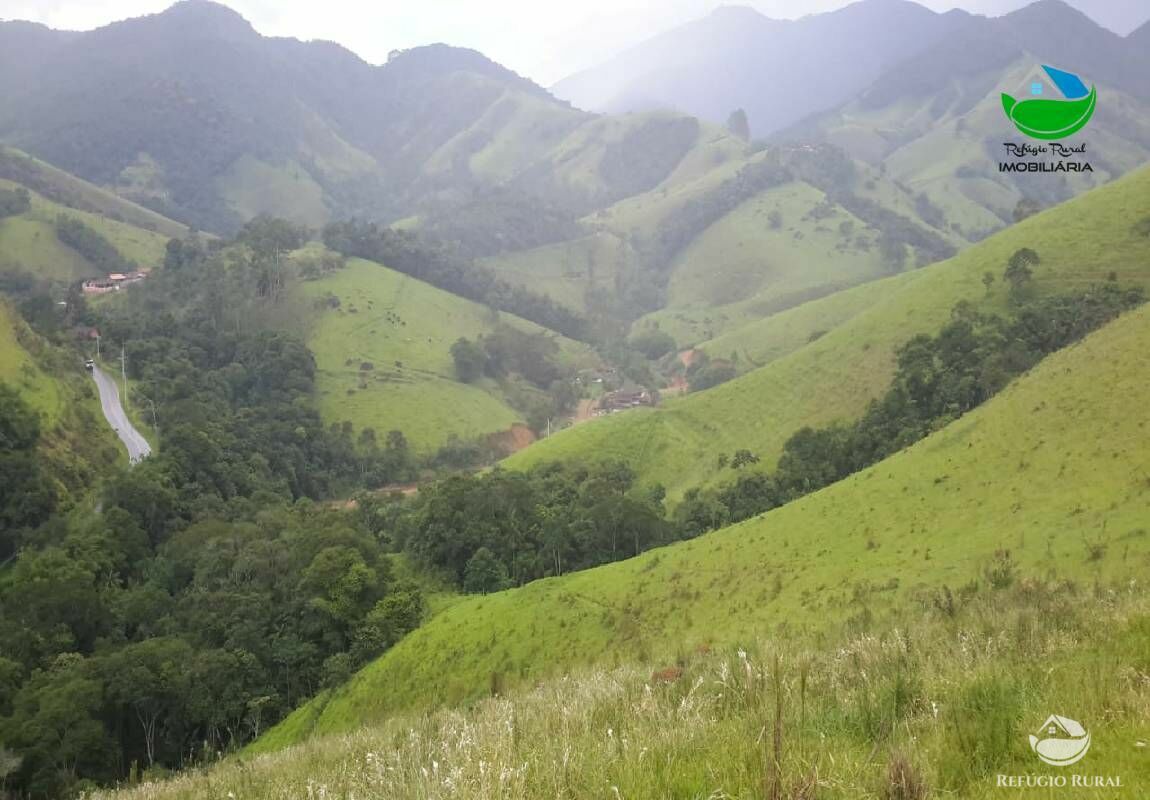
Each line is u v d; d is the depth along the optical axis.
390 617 53.16
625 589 43.97
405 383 137.50
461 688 40.19
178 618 54.91
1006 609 13.58
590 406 154.12
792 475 72.94
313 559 57.22
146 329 124.69
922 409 72.56
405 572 65.38
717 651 13.69
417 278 190.00
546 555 63.31
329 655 52.56
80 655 47.72
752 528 45.41
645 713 8.40
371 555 60.75
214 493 79.62
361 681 46.09
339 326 149.38
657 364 187.88
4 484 65.56
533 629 43.28
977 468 36.88
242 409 108.19
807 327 160.12
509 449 132.62
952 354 76.56
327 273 166.50
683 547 47.66
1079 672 7.24
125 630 56.22
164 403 99.75
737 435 98.12
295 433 107.56
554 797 5.97
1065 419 35.16
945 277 100.06
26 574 55.19
